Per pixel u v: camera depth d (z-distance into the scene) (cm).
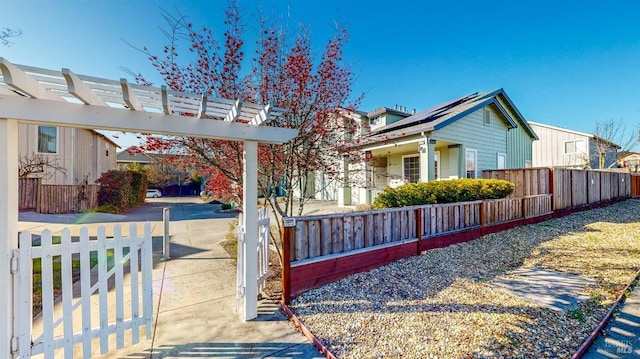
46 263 227
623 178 1272
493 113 1117
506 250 551
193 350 258
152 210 1462
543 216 832
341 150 512
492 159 1104
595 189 1070
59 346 230
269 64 456
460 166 976
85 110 228
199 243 684
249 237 317
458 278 414
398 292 370
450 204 598
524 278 409
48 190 1155
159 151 450
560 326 277
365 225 459
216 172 511
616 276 406
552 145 2011
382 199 667
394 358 236
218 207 1627
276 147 468
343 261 420
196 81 421
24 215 1073
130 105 235
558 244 583
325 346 256
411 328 282
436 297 352
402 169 1217
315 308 331
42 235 224
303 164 482
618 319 291
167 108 250
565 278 405
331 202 1523
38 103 213
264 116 287
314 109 470
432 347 249
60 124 225
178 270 486
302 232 381
